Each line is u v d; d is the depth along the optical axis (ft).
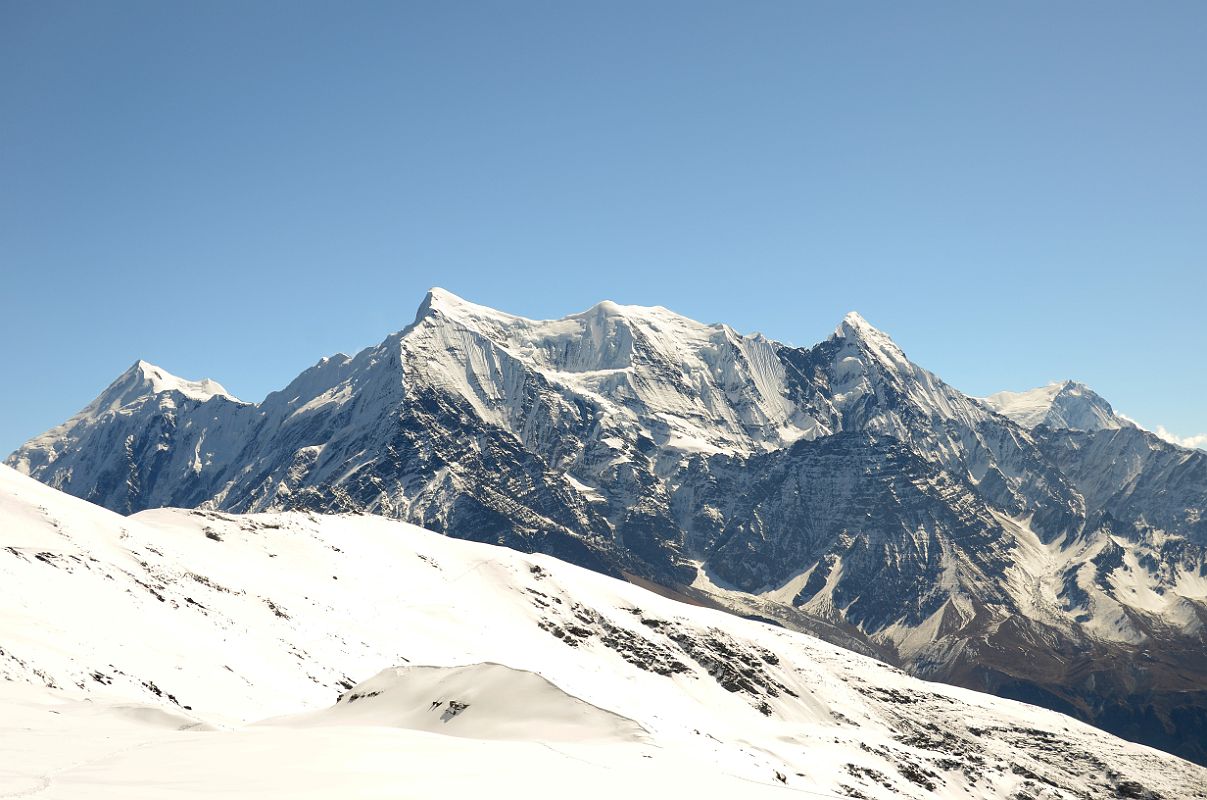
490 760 166.81
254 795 132.77
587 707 216.74
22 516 383.86
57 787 132.05
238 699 284.82
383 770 152.56
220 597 408.67
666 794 153.89
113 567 371.35
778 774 348.38
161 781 139.95
